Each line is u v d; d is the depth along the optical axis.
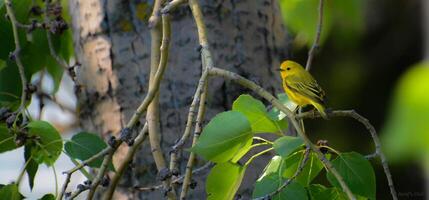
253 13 8.88
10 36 9.20
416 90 6.31
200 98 6.66
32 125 7.43
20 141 7.60
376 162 17.31
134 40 8.68
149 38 8.65
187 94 8.48
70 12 9.24
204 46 6.82
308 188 7.01
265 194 6.54
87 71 8.92
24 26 8.52
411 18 18.12
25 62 9.36
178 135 8.44
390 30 18.22
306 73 9.10
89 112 8.92
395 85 18.02
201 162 8.34
